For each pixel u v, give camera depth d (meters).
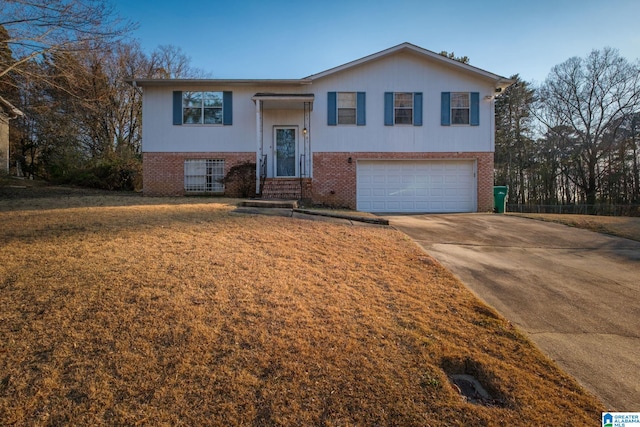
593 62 29.69
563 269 6.48
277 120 15.21
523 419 2.58
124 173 20.30
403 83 15.06
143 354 2.96
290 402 2.58
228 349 3.11
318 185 15.11
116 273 4.41
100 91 22.47
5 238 5.70
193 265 4.90
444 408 2.62
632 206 27.25
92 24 12.54
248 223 7.84
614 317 4.46
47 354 2.90
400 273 5.50
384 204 15.29
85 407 2.44
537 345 3.71
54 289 3.92
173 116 14.94
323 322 3.68
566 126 31.52
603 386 3.05
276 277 4.78
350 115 15.13
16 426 2.27
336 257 6.00
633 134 28.38
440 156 15.15
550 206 29.84
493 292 5.23
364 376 2.89
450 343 3.49
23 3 11.45
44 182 20.52
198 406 2.50
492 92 15.23
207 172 15.08
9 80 14.17
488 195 15.28
